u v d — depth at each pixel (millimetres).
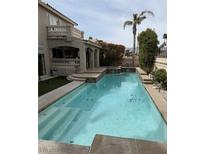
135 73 27234
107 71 26547
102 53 33375
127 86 17312
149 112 9547
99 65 32906
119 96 13117
